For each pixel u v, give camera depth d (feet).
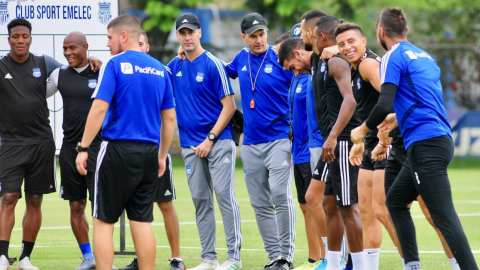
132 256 84.23
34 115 73.67
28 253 73.15
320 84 64.85
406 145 55.01
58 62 77.92
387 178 61.41
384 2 305.53
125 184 56.80
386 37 57.41
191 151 76.48
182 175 217.77
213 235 75.41
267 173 76.84
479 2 309.22
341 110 58.65
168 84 61.16
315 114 70.64
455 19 316.60
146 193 59.00
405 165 56.70
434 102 54.24
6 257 70.85
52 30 84.84
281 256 73.87
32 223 73.41
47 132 75.10
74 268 74.18
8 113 73.15
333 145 59.21
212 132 74.49
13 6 84.38
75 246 90.58
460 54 276.62
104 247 56.85
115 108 56.75
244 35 77.46
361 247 62.34
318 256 74.59
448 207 52.95
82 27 85.25
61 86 74.90
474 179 197.98
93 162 73.31
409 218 57.31
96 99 55.67
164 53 276.41
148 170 58.18
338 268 65.72
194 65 76.28
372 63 58.75
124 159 56.44
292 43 70.33
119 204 57.06
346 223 62.59
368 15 323.16
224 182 74.69
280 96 76.43
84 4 85.15
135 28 59.36
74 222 74.95
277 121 76.07
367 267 62.90
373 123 54.70
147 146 57.72
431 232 100.37
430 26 322.55
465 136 249.14
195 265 77.56
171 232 74.02
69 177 74.79
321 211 69.87
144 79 57.57
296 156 75.25
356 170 62.08
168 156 74.08
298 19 276.82
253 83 77.00
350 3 284.00
